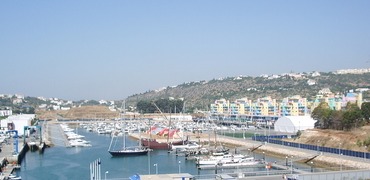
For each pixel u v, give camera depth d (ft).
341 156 526.57
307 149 602.44
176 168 539.70
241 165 537.65
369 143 562.66
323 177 382.01
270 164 527.81
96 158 634.43
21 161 609.42
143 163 583.99
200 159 554.87
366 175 394.93
